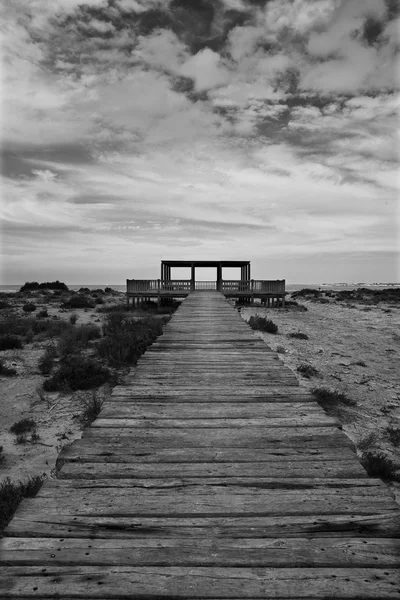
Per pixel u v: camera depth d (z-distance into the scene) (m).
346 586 2.00
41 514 2.58
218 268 30.52
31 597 1.93
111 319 16.23
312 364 10.85
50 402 7.52
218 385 5.70
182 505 2.70
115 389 5.53
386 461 5.15
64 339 12.05
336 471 3.22
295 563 2.13
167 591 1.95
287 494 2.86
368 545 2.29
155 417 4.46
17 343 11.84
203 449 3.65
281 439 3.88
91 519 2.53
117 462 3.40
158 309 25.89
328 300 37.28
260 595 1.94
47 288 37.00
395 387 9.23
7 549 2.24
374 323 20.56
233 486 2.99
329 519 2.54
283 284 27.64
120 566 2.12
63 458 3.45
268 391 5.39
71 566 2.12
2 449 5.66
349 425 6.77
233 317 14.22
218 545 2.29
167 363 7.09
